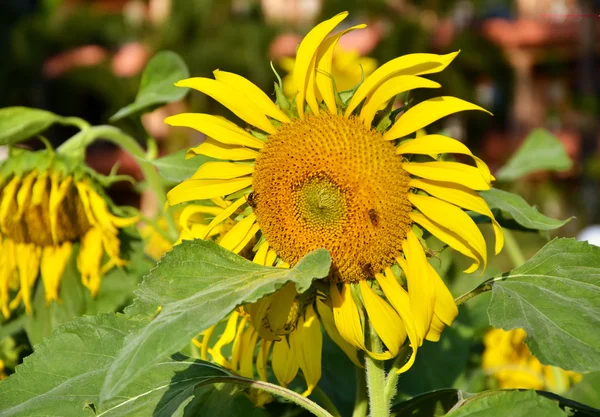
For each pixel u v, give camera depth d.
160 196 1.33
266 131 0.97
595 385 1.10
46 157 1.25
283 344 1.01
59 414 0.89
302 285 0.81
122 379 0.76
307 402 0.95
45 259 1.27
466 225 0.92
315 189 0.94
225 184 0.98
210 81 0.97
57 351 0.95
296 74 0.96
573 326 0.86
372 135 0.94
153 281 0.85
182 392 0.90
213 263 0.86
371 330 0.95
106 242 1.26
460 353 1.30
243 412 1.03
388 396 0.95
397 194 0.93
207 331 1.04
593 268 0.92
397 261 0.93
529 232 1.16
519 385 1.40
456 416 0.89
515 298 0.90
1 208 1.24
